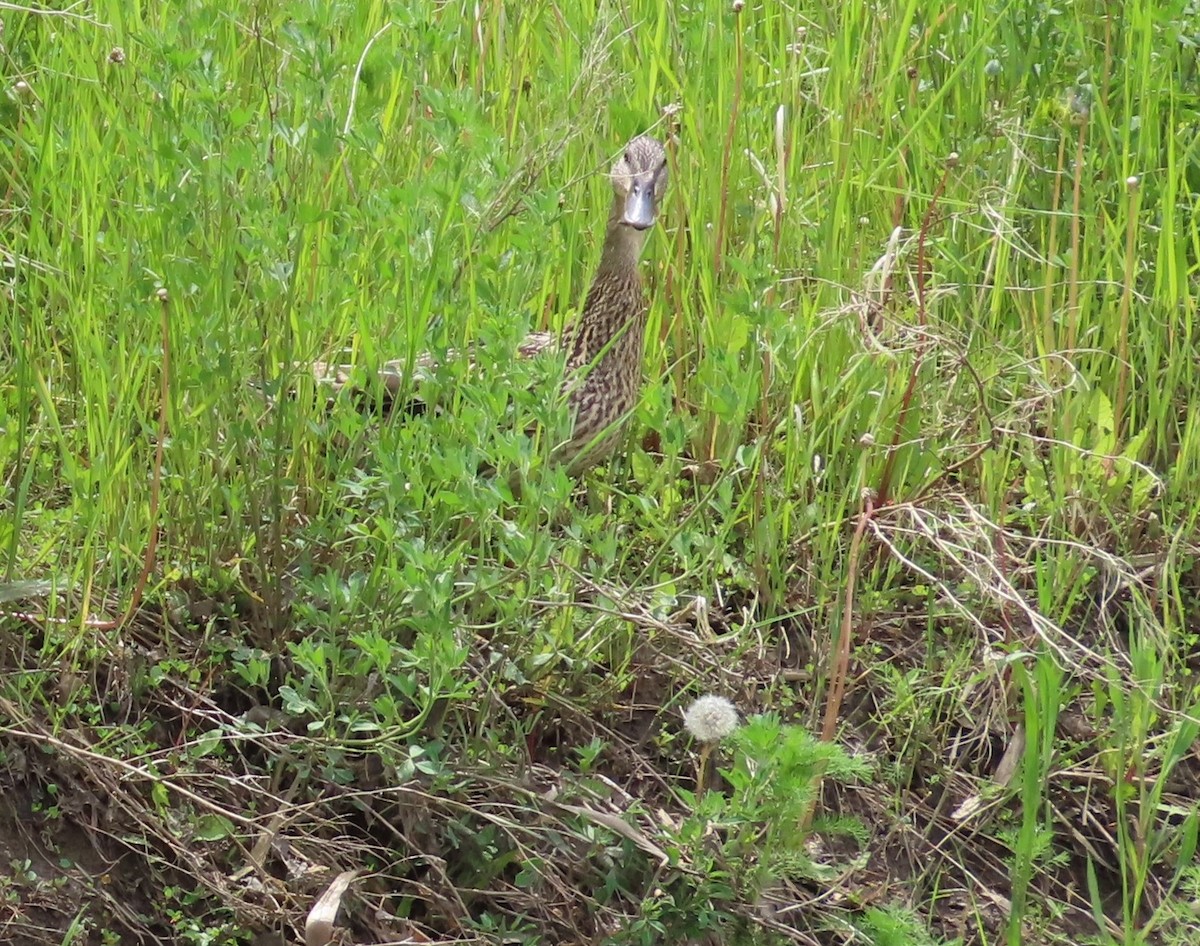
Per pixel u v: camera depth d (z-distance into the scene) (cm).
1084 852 678
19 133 742
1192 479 777
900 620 727
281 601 632
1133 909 660
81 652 612
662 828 604
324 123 596
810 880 640
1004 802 679
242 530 634
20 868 565
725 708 585
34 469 652
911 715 688
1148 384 790
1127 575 691
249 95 709
